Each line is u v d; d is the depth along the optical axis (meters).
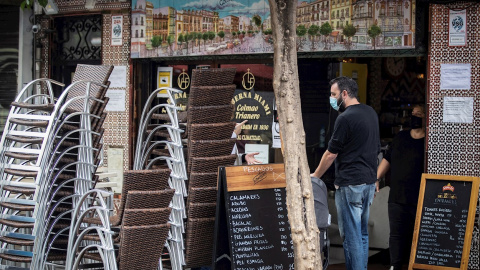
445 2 8.03
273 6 5.45
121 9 10.20
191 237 7.10
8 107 11.27
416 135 8.32
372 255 9.33
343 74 9.40
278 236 6.99
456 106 8.02
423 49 8.20
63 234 7.42
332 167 9.38
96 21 10.63
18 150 7.18
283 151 5.54
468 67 7.96
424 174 8.02
